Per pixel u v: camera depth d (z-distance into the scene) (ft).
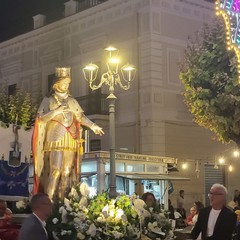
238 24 30.25
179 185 68.49
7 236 25.12
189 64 40.29
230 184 73.10
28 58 85.97
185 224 43.34
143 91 67.67
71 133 28.96
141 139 67.51
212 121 39.40
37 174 28.94
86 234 23.26
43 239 17.07
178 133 69.00
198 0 72.33
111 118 36.94
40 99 70.08
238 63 31.17
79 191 26.43
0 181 32.14
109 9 72.79
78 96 75.66
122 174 51.75
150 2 67.67
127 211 25.57
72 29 78.38
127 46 69.97
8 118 60.34
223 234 21.07
